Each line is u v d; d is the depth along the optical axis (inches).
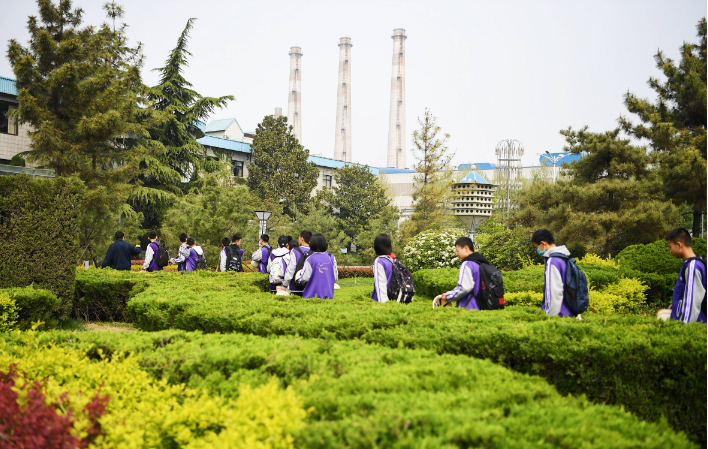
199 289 319.6
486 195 785.6
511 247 567.5
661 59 749.3
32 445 92.1
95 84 627.5
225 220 737.6
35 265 290.2
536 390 110.3
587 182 834.8
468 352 159.2
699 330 161.8
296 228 1131.3
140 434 97.2
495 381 114.8
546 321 175.8
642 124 781.9
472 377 117.3
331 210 1804.9
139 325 263.4
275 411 91.6
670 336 152.6
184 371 136.1
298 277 283.0
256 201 1255.5
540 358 149.9
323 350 147.7
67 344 164.1
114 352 154.2
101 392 120.0
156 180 1147.3
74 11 674.8
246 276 413.4
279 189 1601.9
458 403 99.9
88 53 658.8
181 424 103.1
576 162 861.2
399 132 3639.3
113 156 722.2
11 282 283.6
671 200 730.8
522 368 154.6
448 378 115.0
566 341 148.9
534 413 96.1
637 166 807.1
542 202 828.0
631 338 147.9
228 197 752.3
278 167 1669.5
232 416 94.4
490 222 763.4
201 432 104.3
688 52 711.1
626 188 753.6
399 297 249.9
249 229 765.3
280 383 121.9
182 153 1176.2
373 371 121.3
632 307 376.2
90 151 671.8
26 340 167.6
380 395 101.4
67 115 650.8
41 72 645.9
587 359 143.9
